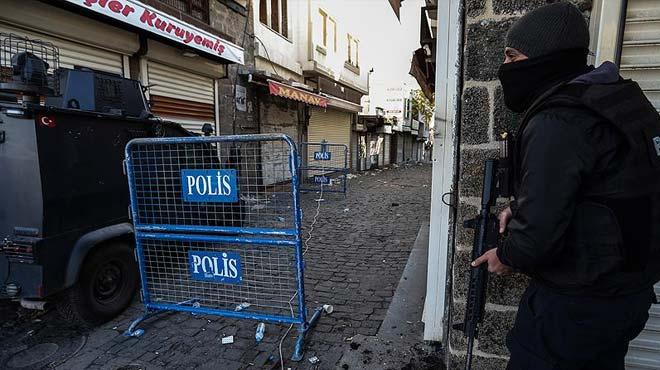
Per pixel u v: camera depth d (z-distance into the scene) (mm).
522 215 1218
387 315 3367
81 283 3154
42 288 2814
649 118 1222
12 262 2842
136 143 3143
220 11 9125
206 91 8828
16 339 3154
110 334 3234
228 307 3615
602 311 1228
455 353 2244
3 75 4453
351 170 19750
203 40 7602
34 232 2812
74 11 5363
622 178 1160
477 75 2006
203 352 2941
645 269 1216
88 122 3273
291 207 3049
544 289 1351
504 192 1562
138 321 3303
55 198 2910
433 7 4160
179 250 3689
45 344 3072
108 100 3779
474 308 1756
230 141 2879
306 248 5672
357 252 5480
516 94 1412
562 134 1166
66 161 3033
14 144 2834
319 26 14508
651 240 1183
